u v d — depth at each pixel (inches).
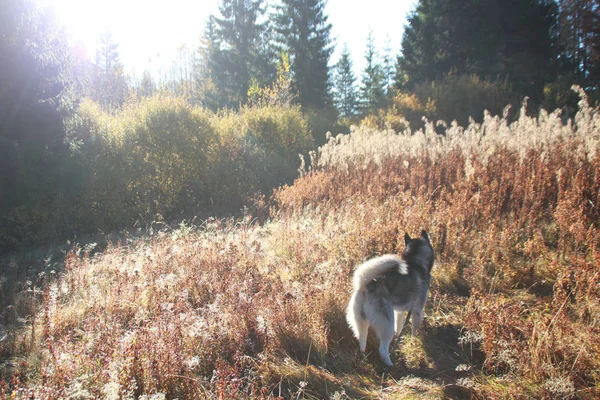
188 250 287.6
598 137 399.5
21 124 466.9
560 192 318.0
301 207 427.2
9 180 453.7
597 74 1373.0
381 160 539.5
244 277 237.5
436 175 424.5
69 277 268.4
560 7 1589.6
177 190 578.2
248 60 1734.7
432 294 242.5
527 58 1515.7
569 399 150.2
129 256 316.8
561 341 173.6
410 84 1665.8
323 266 253.4
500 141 475.2
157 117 602.9
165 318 183.9
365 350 195.6
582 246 256.7
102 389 136.5
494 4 1508.4
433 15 1651.1
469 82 1374.3
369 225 307.7
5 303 261.3
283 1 1718.8
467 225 315.3
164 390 146.1
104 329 183.8
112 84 1016.2
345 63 2310.5
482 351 187.2
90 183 504.1
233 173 631.8
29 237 461.1
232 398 141.4
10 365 180.7
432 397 160.4
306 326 195.6
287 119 839.7
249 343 177.8
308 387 163.3
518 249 277.0
